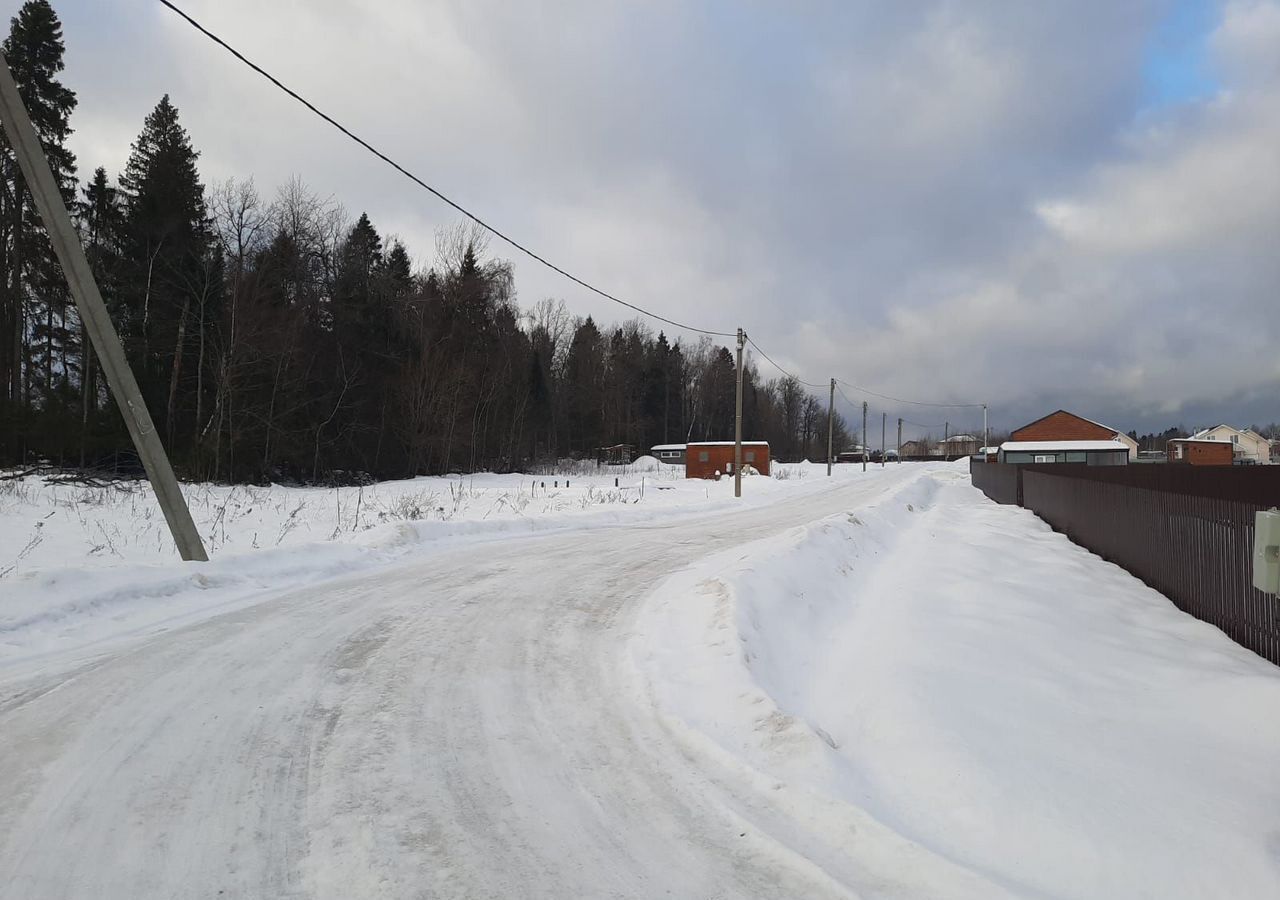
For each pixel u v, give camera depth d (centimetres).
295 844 339
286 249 4125
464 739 469
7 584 731
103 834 340
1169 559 923
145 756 427
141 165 3628
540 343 7669
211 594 873
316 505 2172
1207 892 307
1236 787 402
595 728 493
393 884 310
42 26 2920
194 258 3559
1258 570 445
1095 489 1323
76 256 921
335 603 852
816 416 14388
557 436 7650
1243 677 576
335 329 4303
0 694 525
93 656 623
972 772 410
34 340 3619
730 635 638
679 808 385
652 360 10188
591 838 354
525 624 767
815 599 863
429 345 4922
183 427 3628
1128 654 668
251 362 3456
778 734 463
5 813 357
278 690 547
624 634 732
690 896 308
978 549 1256
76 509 1647
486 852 338
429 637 709
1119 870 323
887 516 1742
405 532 1345
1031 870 328
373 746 453
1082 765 426
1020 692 547
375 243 5569
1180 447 5897
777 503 2897
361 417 4353
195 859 323
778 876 324
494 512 2102
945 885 312
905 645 653
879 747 461
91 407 3428
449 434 4816
